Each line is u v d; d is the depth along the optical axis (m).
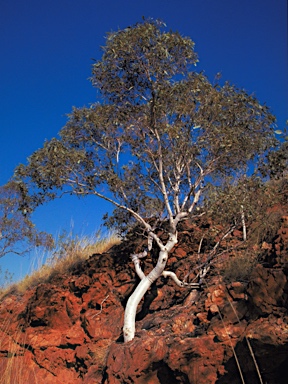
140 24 10.83
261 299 7.46
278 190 12.59
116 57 10.80
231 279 9.66
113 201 10.85
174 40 10.77
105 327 10.95
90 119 11.00
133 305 9.86
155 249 12.11
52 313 11.71
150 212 11.71
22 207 11.02
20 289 14.36
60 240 15.51
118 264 12.27
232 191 10.65
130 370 8.42
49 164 10.38
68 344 11.22
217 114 10.72
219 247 11.59
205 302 8.95
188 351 7.80
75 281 11.92
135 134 11.05
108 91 11.20
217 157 11.05
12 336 11.98
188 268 11.31
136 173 11.73
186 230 12.52
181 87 10.71
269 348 6.91
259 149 11.17
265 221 10.92
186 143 10.63
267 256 9.19
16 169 10.84
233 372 7.45
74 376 10.97
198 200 11.69
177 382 8.02
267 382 7.14
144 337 9.09
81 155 10.46
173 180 11.80
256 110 11.16
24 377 11.15
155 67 10.71
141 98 11.18
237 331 7.56
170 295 11.08
